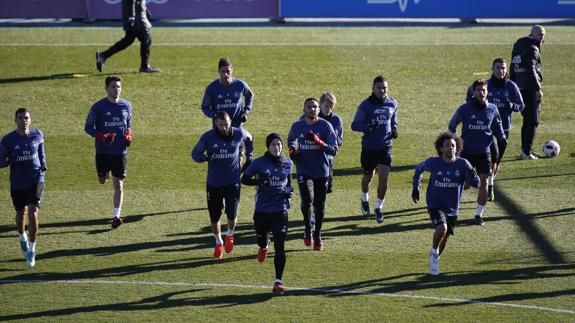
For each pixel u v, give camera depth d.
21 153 42.94
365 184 49.50
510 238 46.62
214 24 105.31
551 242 46.00
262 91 76.38
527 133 60.44
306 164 44.53
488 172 48.41
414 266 42.91
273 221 40.28
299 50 90.81
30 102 73.38
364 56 88.25
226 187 43.28
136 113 70.69
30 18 106.62
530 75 59.09
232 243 43.75
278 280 39.69
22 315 37.59
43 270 42.56
